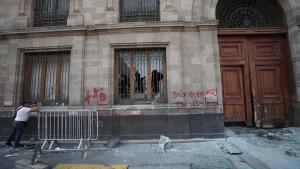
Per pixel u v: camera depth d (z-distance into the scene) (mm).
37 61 9008
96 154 6297
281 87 8781
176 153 6195
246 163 5184
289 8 8672
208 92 7941
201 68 8141
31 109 7559
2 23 9039
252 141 6812
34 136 8156
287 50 8820
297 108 8258
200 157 5703
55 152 6598
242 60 8906
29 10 9117
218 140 7414
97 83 8344
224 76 8945
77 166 5133
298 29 8383
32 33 8664
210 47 8133
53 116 8102
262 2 9250
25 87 8859
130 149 6797
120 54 8672
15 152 6785
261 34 8922
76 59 8445
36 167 5066
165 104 8008
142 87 8469
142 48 8508
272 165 4922
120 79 8562
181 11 8484
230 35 8977
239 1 9273
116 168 4949
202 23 8133
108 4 8719
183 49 8281
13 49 8766
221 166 4965
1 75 8719
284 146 6281
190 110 7941
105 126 7996
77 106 8156
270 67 8898
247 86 8812
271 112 8664
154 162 5410
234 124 8773
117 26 8266
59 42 8602
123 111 8047
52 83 8812
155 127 7895
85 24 8719
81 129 7285
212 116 7820
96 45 8555
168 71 8148
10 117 8406
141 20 8836
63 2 9273
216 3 8516
